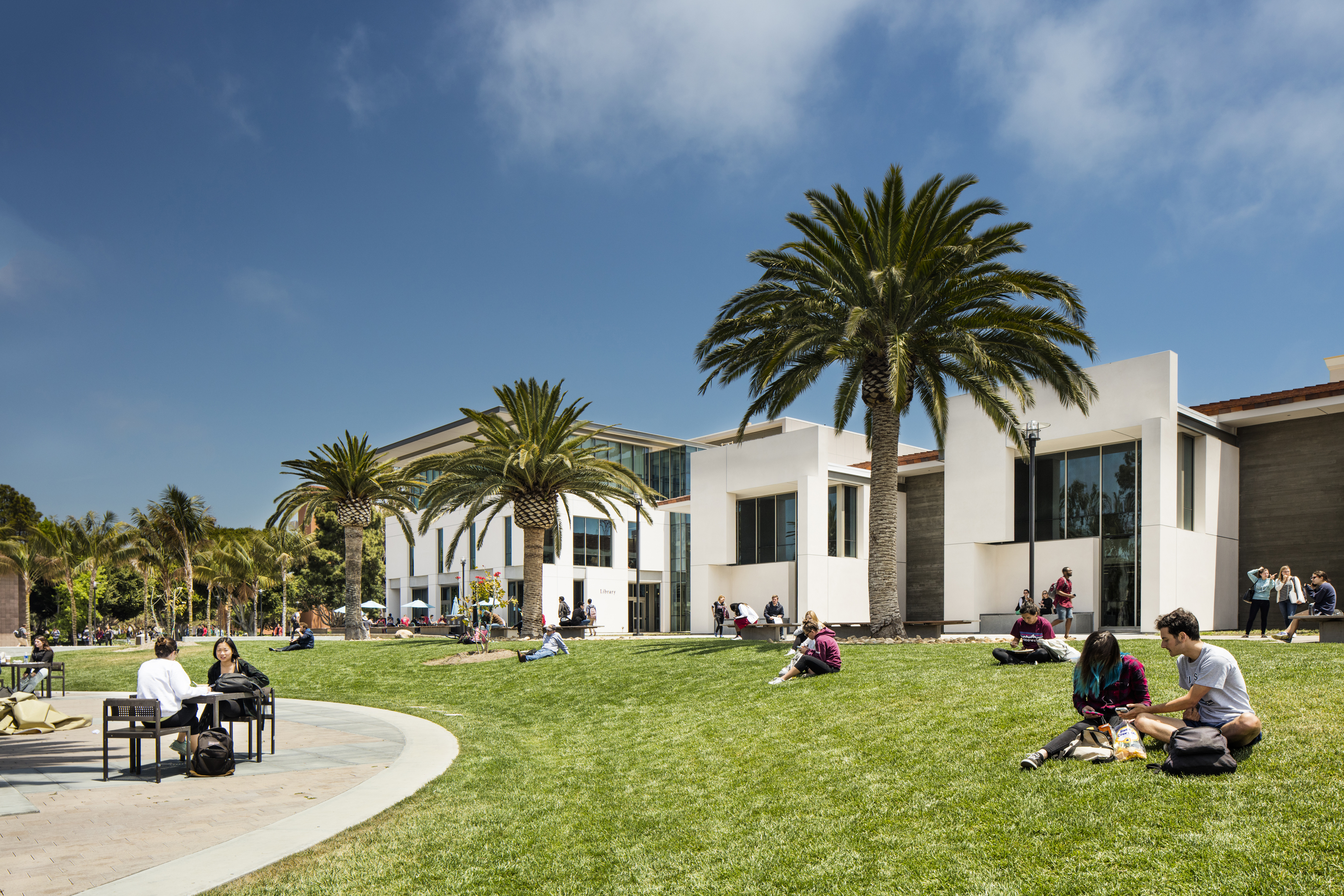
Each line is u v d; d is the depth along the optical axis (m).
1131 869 4.88
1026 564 28.88
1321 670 9.54
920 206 19.09
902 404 18.06
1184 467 25.89
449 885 5.49
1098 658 7.17
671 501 52.84
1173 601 23.91
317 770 9.53
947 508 30.17
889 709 10.06
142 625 79.19
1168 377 24.53
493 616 24.34
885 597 19.50
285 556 66.31
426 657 24.02
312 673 23.02
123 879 5.47
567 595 48.44
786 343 18.70
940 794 6.64
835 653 13.71
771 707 11.69
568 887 5.45
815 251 19.92
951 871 5.18
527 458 27.09
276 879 5.55
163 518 46.22
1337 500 24.89
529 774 9.34
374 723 14.33
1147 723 6.77
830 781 7.55
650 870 5.73
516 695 17.33
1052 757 6.92
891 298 19.17
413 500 60.09
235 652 10.32
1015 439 20.84
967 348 18.72
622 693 15.70
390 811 7.49
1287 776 5.87
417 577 58.66
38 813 7.29
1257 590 17.81
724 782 8.16
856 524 35.72
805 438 34.19
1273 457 26.34
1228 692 6.52
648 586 53.28
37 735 12.41
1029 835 5.56
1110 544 27.06
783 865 5.60
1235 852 4.88
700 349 20.23
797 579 34.00
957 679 11.46
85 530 60.16
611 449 55.47
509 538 50.03
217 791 8.31
